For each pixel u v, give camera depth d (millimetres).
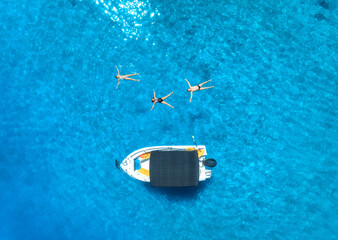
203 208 11461
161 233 11562
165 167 9969
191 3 11852
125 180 11711
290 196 11297
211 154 11531
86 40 12086
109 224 11750
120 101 11898
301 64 11477
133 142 11773
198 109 11617
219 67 11664
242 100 11594
